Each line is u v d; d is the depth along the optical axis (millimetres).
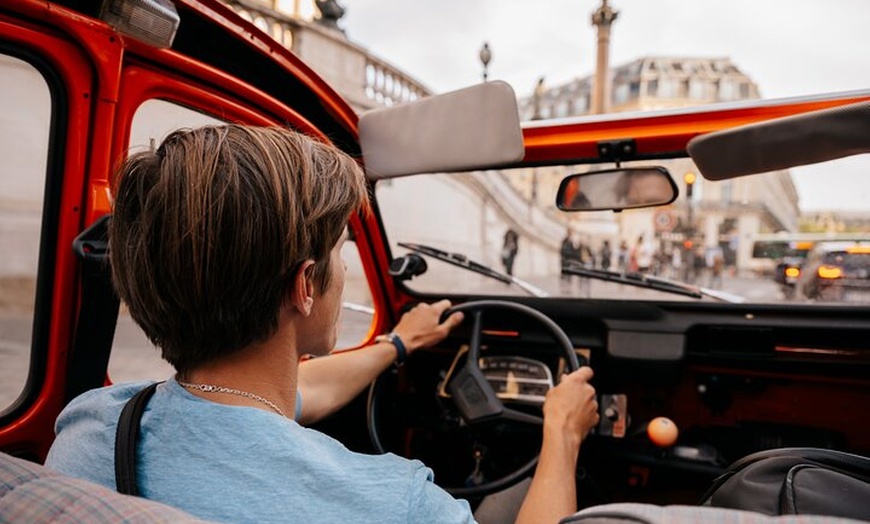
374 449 1844
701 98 50188
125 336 2057
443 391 2014
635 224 8781
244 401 714
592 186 2109
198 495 640
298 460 656
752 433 2244
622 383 2375
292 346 770
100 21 1435
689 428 2330
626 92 51312
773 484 776
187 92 1688
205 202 663
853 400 2152
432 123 1892
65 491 634
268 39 1821
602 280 2389
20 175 1520
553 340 2299
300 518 627
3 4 1292
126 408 736
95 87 1477
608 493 2301
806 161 1401
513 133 1740
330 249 758
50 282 1493
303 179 711
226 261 668
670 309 2248
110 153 1518
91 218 1487
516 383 2148
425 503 666
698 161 1524
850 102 1718
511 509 1585
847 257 3523
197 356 719
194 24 1674
